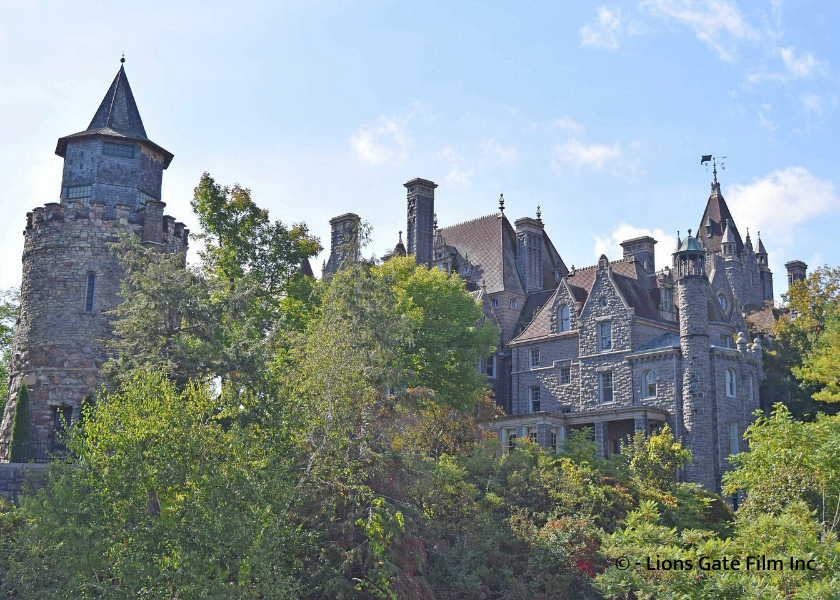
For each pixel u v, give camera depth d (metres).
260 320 48.59
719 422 60.81
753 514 34.56
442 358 51.22
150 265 39.31
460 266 81.88
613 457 50.44
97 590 29.20
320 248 54.38
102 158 52.09
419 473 36.94
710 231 109.44
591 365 67.56
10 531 33.75
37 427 46.94
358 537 35.47
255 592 28.19
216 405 32.56
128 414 29.75
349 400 34.31
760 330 77.25
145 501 28.89
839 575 26.78
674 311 69.88
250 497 28.89
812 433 35.03
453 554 38.50
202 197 52.22
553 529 40.47
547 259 84.88
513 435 65.38
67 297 48.41
